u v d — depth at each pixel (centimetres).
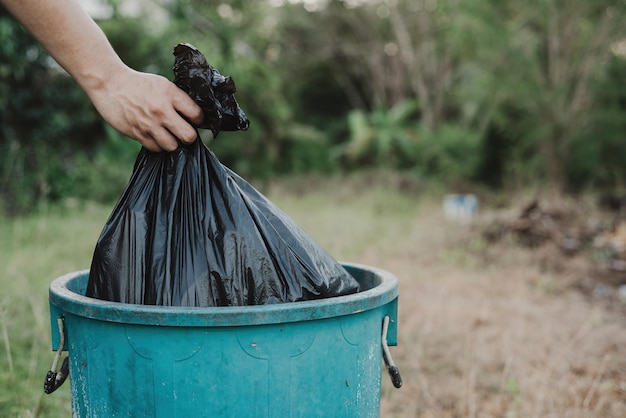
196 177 163
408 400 319
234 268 153
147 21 1126
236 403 142
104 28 1069
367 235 786
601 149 1230
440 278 590
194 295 151
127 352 144
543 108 1252
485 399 324
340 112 2514
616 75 1205
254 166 1548
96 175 968
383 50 2423
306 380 148
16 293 378
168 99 160
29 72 912
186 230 158
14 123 912
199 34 1222
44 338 330
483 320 427
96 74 158
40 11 152
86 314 147
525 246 733
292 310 141
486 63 1283
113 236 161
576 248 722
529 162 1306
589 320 454
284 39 2433
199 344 140
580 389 336
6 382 275
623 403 318
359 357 159
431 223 939
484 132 1566
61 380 174
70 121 970
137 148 1088
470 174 1605
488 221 830
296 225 175
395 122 1859
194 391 142
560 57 1236
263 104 1520
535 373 341
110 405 149
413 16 2288
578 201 1100
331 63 2445
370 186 1422
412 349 378
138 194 164
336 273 173
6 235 594
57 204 831
